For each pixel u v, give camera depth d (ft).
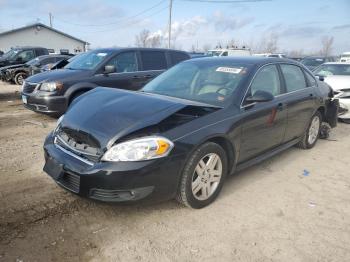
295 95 16.51
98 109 11.75
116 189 9.92
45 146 12.02
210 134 11.29
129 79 25.85
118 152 9.95
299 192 13.70
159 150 10.12
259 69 14.46
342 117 26.21
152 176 10.11
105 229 10.44
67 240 9.80
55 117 25.61
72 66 26.43
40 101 23.41
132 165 9.86
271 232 10.70
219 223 11.06
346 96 26.07
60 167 10.80
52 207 11.57
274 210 12.10
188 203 11.39
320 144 20.81
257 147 14.15
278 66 15.96
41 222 10.65
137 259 9.14
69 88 23.47
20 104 34.17
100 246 9.61
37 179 13.82
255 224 11.12
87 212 11.35
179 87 14.53
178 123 10.85
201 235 10.36
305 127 18.24
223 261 9.25
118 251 9.43
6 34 156.56
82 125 11.04
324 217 11.78
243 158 13.53
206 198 11.94
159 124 10.54
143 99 12.31
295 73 17.38
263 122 13.97
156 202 10.70
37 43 164.14
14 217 10.85
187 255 9.41
